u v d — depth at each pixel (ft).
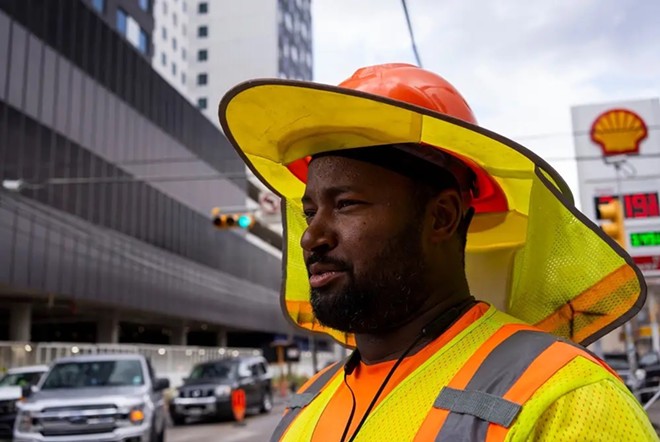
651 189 47.37
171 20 226.38
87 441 27.58
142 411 28.94
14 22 74.84
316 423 4.11
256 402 60.64
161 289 108.78
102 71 93.86
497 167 4.16
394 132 3.74
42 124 78.95
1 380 44.50
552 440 2.80
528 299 4.55
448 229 3.91
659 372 50.39
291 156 4.38
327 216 3.86
